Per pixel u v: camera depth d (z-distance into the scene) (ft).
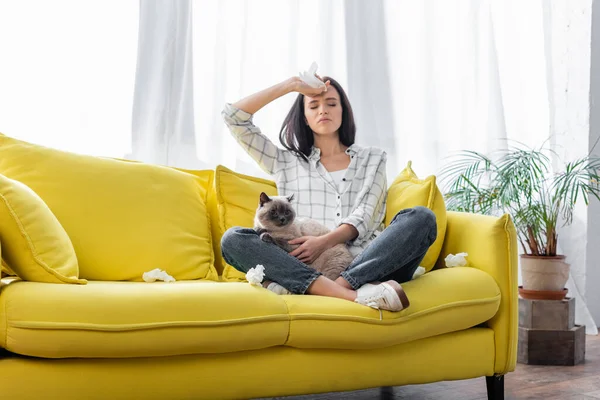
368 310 6.28
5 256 5.96
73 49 9.22
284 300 6.22
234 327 5.79
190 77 9.77
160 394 5.71
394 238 6.71
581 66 11.99
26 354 5.32
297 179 8.46
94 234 7.33
